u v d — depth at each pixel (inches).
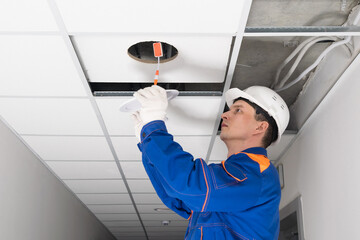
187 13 63.3
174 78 82.7
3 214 106.0
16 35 68.4
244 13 63.2
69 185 153.6
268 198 62.1
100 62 76.7
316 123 93.3
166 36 69.1
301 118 100.5
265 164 64.3
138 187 156.8
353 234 73.1
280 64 87.9
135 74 81.0
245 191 58.9
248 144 72.5
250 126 73.3
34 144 115.4
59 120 99.9
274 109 76.8
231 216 62.1
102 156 124.2
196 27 66.5
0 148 102.2
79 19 64.5
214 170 59.8
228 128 73.7
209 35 68.7
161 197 72.3
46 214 137.3
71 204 165.8
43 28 66.7
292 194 111.0
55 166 133.5
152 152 60.0
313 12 74.2
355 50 71.6
